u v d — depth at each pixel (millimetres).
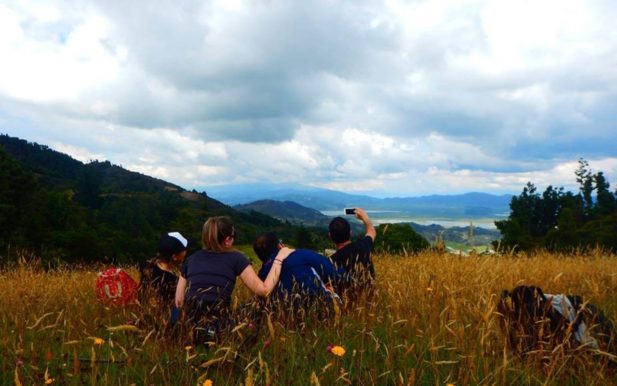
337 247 5695
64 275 7848
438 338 3459
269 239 5070
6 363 3246
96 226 77125
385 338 3750
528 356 3207
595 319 3404
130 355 3328
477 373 3033
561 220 60562
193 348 3428
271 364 3324
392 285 4805
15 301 5270
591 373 2980
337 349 2891
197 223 90625
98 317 4648
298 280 4680
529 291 3639
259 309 4145
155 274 5043
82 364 3326
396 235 19250
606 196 103500
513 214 118750
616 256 10461
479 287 4617
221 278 4203
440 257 6555
